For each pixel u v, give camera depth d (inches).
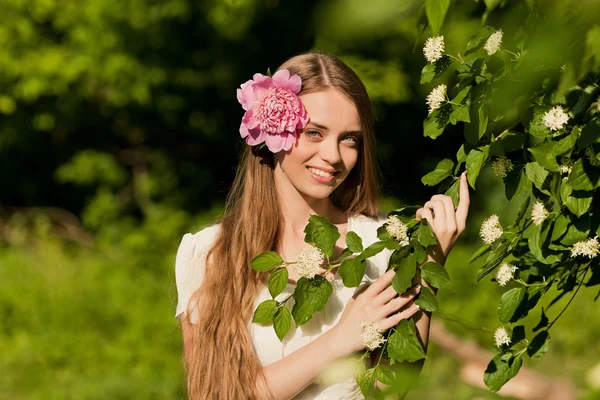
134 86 546.9
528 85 68.9
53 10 528.7
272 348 115.6
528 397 152.4
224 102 595.5
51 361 319.0
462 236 476.4
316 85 111.7
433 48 93.0
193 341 120.2
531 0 77.4
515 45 86.6
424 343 109.7
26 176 629.0
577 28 62.0
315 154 112.2
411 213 106.5
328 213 123.3
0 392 294.7
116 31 533.6
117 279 428.1
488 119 88.3
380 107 539.8
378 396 109.4
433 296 102.7
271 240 119.3
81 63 531.8
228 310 116.1
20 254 492.4
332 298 116.7
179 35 543.8
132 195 608.4
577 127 85.0
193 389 116.8
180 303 122.2
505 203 464.1
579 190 85.4
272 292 103.6
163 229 545.3
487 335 306.7
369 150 119.1
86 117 585.3
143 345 329.7
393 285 100.2
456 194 103.7
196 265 122.3
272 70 540.1
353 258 100.7
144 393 280.7
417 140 583.8
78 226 606.9
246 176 121.2
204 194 615.2
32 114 584.7
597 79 82.7
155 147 611.2
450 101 91.2
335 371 104.3
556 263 103.0
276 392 110.7
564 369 260.8
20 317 363.6
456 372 207.2
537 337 98.0
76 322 357.1
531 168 91.0
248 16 503.5
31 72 534.0
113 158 597.6
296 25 497.4
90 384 292.5
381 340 103.0
